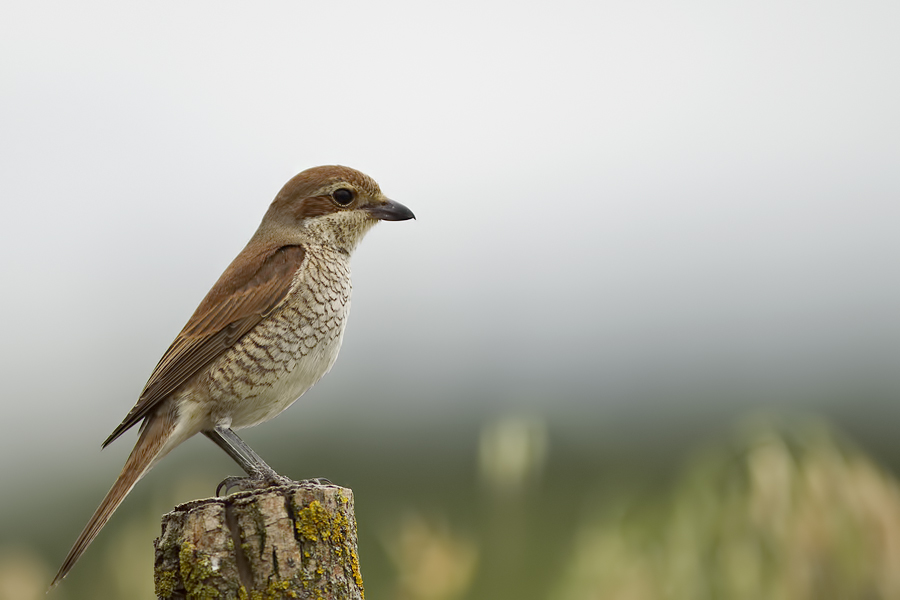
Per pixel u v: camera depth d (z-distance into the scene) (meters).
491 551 8.53
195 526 6.31
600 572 7.13
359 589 6.50
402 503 12.50
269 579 6.20
